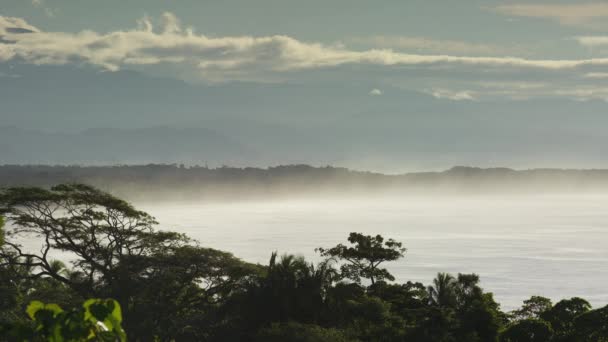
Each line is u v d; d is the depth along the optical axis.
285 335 42.38
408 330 49.72
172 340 51.47
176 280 53.34
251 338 47.00
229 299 50.09
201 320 50.31
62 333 7.26
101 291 54.12
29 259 56.72
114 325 7.36
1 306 53.09
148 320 51.56
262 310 47.84
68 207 57.41
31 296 55.28
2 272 55.56
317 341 42.31
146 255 56.47
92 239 56.88
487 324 52.16
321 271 50.69
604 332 50.06
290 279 48.72
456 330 51.47
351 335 45.88
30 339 7.31
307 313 48.25
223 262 55.22
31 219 55.81
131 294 53.59
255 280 50.62
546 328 50.97
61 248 56.16
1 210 55.25
